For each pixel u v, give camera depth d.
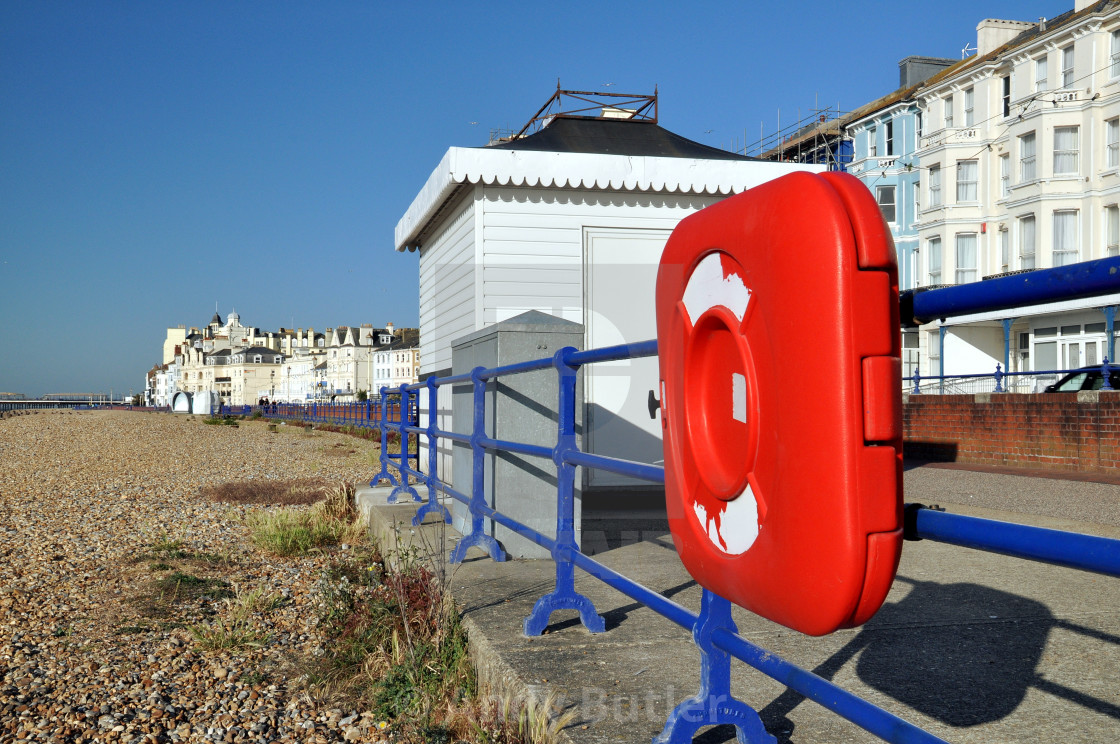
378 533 6.50
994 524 1.17
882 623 3.29
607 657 2.89
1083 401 11.01
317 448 22.56
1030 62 28.09
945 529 1.25
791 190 1.21
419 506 7.05
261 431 33.88
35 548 7.55
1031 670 2.72
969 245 30.14
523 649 3.00
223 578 6.26
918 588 3.90
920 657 2.87
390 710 3.16
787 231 1.21
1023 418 12.07
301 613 5.14
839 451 1.13
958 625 3.26
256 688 3.81
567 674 2.71
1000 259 29.38
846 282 1.12
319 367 135.75
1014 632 3.16
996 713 2.35
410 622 3.86
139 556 7.03
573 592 3.25
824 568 1.17
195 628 4.72
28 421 43.03
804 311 1.18
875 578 1.14
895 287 1.16
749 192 1.36
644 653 2.93
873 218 1.14
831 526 1.15
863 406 1.13
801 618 1.25
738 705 2.12
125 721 3.44
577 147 7.82
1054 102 26.66
